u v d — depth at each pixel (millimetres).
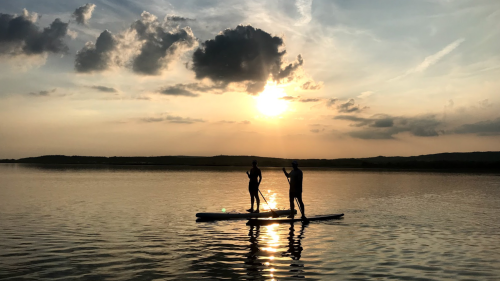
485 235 14062
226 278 8625
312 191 37062
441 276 8945
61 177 64500
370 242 12742
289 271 9227
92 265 9641
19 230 14398
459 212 20891
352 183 53094
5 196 28328
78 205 22609
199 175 79375
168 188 38281
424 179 69438
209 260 10219
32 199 26125
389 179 68750
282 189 41469
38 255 10625
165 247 11773
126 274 8883
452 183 54969
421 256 10828
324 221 17469
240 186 42219
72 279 8469
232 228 15445
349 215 19516
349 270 9367
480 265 9914
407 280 8633
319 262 10102
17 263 9766
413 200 27969
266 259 10367
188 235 13805
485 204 25391
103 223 16125
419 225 16359
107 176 70188
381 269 9477
